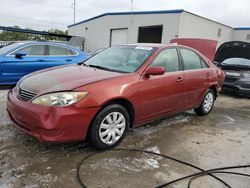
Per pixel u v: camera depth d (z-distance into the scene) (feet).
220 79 19.74
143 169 10.85
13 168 10.15
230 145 14.01
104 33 78.54
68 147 12.19
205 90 18.15
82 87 11.07
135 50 14.99
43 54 25.27
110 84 11.82
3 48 24.97
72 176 9.94
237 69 27.96
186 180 10.27
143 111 13.44
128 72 13.16
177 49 16.06
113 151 12.26
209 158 12.28
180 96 15.72
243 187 10.06
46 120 10.33
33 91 11.19
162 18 62.69
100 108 11.42
